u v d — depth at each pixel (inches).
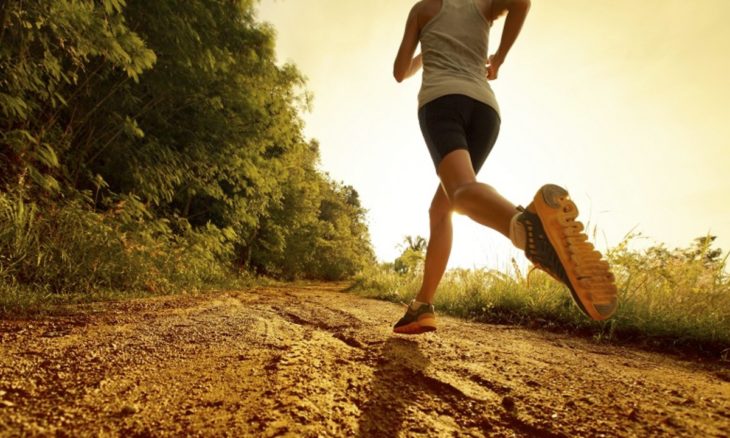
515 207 46.8
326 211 1275.8
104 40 181.6
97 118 254.8
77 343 67.6
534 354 71.1
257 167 426.0
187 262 268.7
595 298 43.8
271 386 46.3
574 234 43.4
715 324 84.4
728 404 44.1
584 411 41.2
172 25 255.9
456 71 71.2
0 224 148.8
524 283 139.7
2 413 35.1
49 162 178.2
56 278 157.4
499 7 77.9
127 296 166.6
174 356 60.2
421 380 52.1
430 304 80.1
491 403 43.7
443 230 79.6
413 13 80.1
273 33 370.6
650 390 49.3
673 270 111.0
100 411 37.3
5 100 165.9
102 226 185.6
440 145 63.1
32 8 163.5
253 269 620.4
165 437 32.2
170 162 301.1
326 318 113.1
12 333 75.1
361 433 35.0
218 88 343.9
